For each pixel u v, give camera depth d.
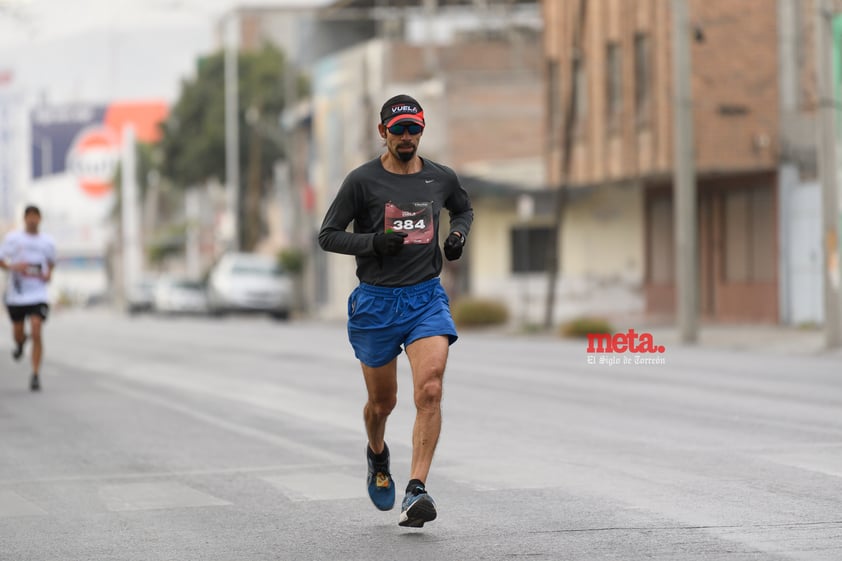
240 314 133.00
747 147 81.00
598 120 93.31
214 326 108.88
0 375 51.59
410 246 19.52
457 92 124.25
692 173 69.06
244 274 133.00
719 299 88.62
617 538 18.94
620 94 91.12
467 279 113.62
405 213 19.56
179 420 35.38
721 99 80.88
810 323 77.25
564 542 18.75
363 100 143.25
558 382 45.03
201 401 40.34
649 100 86.12
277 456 28.33
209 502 22.84
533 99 124.56
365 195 19.67
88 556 18.62
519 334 84.81
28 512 22.14
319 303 159.25
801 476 24.09
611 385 43.59
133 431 33.09
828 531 19.11
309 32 198.00
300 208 170.12
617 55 91.38
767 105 81.19
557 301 106.69
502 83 129.75
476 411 36.03
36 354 44.41
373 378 19.97
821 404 36.72
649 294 98.75
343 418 35.38
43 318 44.59
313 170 162.62
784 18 80.88
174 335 88.25
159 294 163.75
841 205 74.88
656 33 84.44
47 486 24.84
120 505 22.69
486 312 93.62
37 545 19.44
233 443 30.56
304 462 27.44
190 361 58.88
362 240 19.17
